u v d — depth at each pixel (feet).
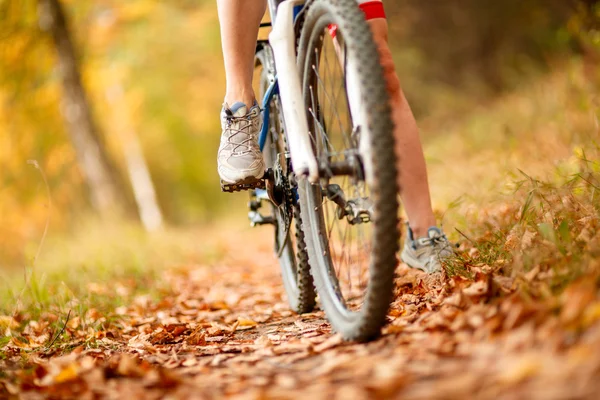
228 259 33.06
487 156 27.22
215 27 61.21
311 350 9.41
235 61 11.42
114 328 14.47
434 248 11.66
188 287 23.35
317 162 9.73
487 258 11.69
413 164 11.64
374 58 8.62
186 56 70.49
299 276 13.16
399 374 6.95
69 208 70.59
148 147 96.22
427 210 11.82
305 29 10.09
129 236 41.91
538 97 34.12
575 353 6.18
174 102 77.92
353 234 22.30
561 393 5.68
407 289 12.60
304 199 11.10
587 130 21.90
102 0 55.52
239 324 13.43
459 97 54.90
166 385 8.26
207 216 105.29
